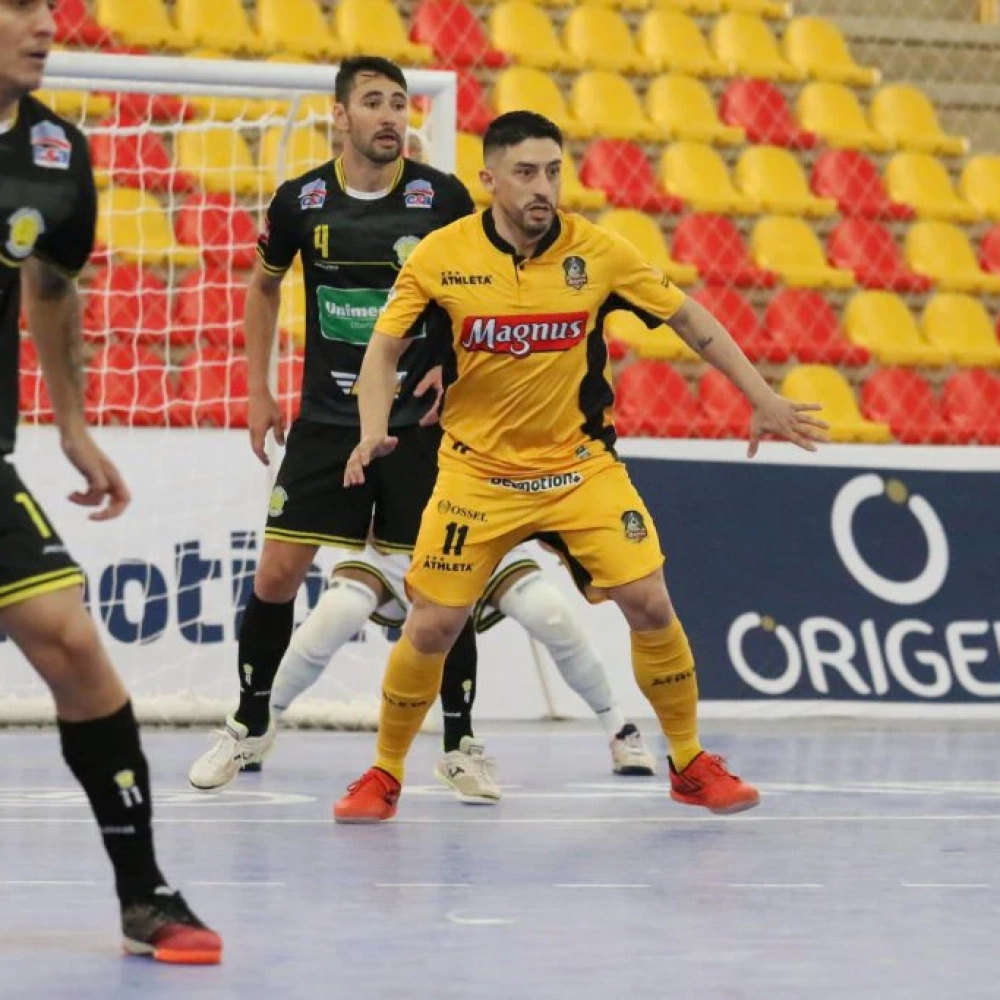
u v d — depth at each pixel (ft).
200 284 122.11
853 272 152.56
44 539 40.34
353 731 109.40
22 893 50.26
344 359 74.74
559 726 112.98
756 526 120.57
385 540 75.72
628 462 118.73
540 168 61.52
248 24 157.69
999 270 162.61
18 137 41.42
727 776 67.46
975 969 40.57
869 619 121.70
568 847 60.23
